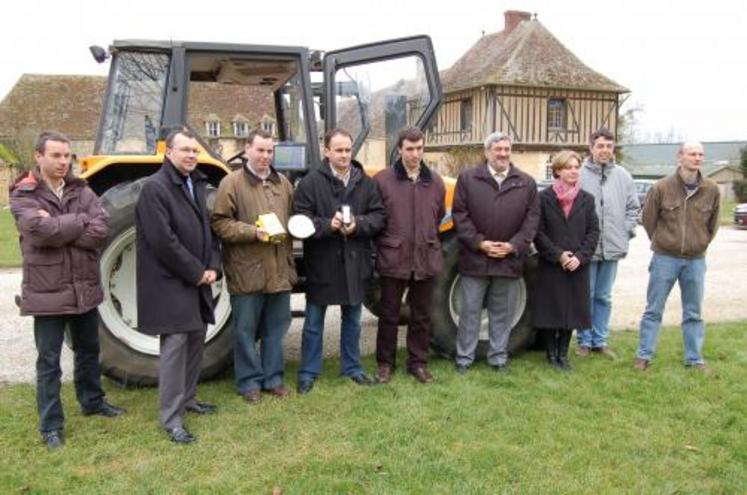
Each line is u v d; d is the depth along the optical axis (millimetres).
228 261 4289
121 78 4852
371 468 3477
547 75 25797
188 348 4062
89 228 3658
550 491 3275
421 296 4797
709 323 6758
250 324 4371
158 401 4250
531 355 5539
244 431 3910
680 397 4543
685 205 5004
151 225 3678
